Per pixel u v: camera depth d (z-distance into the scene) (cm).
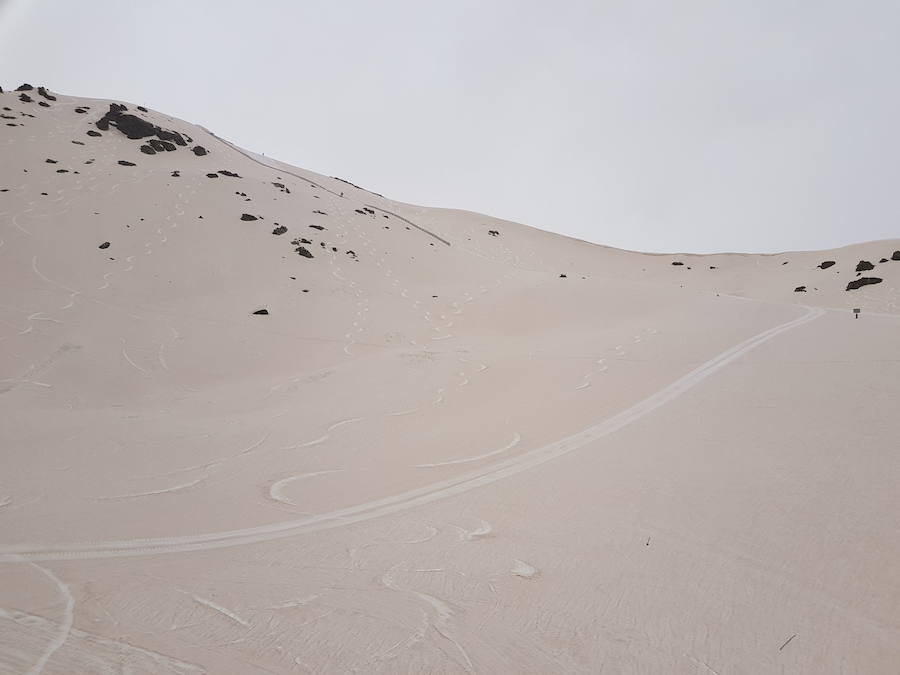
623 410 1219
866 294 3653
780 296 4191
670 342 1873
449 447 1089
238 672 384
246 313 2678
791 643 420
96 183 3759
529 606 477
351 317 2720
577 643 421
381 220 4744
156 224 3397
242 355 2280
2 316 2319
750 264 5925
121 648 412
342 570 563
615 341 2012
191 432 1340
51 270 2780
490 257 5197
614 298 2964
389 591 509
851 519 614
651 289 3139
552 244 6781
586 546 601
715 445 907
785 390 1169
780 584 505
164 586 530
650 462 866
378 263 3588
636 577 527
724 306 2561
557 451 993
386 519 736
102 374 2022
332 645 417
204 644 419
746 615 458
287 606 481
